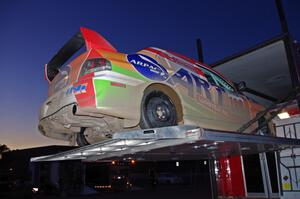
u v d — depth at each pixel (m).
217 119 4.40
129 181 22.28
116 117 3.32
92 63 3.26
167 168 30.28
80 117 3.35
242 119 5.03
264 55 6.23
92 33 3.50
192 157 4.38
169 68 3.96
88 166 24.27
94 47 3.40
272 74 7.45
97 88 3.08
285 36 5.55
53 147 27.05
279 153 4.30
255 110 5.48
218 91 4.62
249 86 8.23
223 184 5.09
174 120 3.72
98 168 24.05
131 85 3.34
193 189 19.03
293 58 5.43
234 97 5.02
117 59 3.40
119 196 16.34
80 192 21.62
